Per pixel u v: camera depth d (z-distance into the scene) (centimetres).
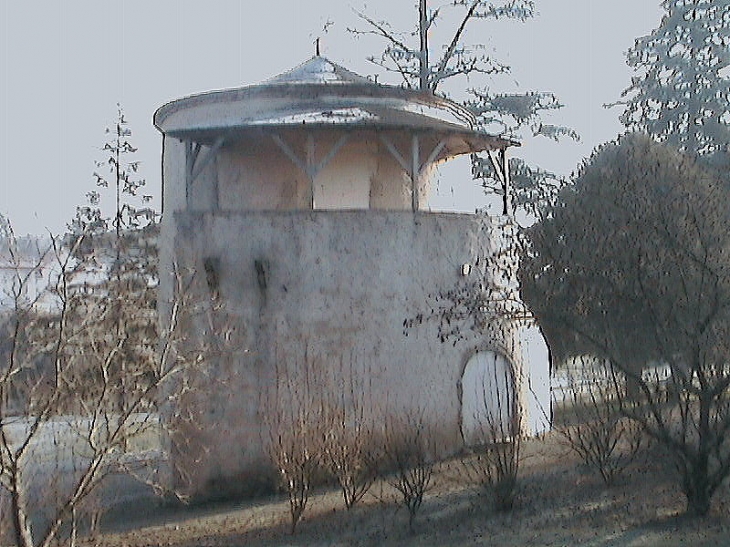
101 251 1373
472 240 1588
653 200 1344
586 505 1116
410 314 1500
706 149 2558
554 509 1114
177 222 1505
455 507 1198
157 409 1522
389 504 1261
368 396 1454
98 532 1269
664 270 1151
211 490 1441
